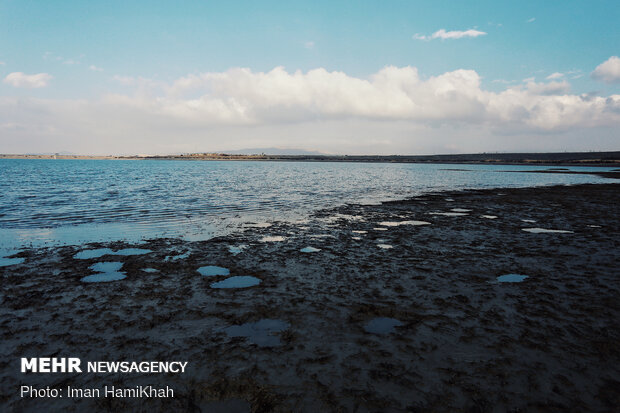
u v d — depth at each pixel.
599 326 5.07
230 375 3.88
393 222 14.42
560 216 16.11
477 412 3.32
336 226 13.50
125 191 27.27
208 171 73.19
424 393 3.58
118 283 6.93
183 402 3.46
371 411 3.32
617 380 3.80
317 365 4.07
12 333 4.81
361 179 47.84
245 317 5.37
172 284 6.89
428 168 100.62
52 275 7.43
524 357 4.24
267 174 60.59
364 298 6.14
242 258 8.85
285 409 3.35
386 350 4.40
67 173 59.09
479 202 21.66
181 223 14.12
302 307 5.75
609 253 9.36
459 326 5.07
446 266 8.12
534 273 7.59
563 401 3.46
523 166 118.56
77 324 5.10
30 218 14.85
